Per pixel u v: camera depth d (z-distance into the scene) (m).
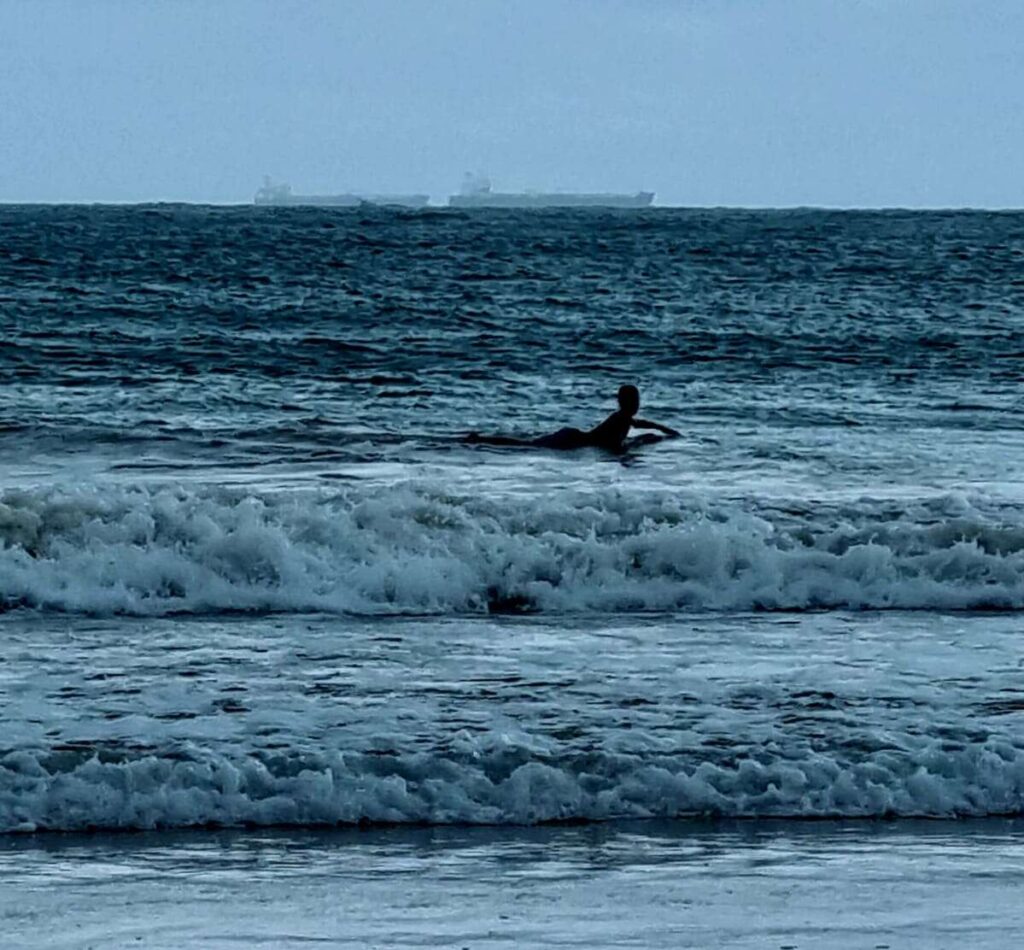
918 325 142.50
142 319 134.75
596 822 27.80
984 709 32.88
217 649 38.53
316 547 46.31
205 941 21.48
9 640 39.38
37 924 22.08
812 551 47.31
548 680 35.25
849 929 22.28
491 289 173.88
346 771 28.50
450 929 22.11
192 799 27.55
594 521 48.84
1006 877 24.84
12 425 77.62
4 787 27.55
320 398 93.38
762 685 34.91
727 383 104.31
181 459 69.94
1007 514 51.75
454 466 68.06
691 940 21.78
